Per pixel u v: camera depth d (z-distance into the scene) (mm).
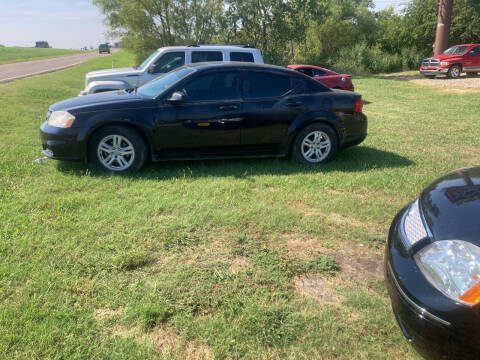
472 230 2021
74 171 5145
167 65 9344
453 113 11273
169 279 2777
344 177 5203
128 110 5031
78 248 3115
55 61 48188
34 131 7664
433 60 22406
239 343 2213
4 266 2820
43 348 2102
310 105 5605
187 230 3518
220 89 5363
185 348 2168
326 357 2141
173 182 4840
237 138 5430
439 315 1824
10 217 3623
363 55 32531
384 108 12422
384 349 2205
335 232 3602
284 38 31266
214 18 30188
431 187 2758
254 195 4457
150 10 29875
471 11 30172
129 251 3078
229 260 3068
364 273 2975
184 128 5199
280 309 2494
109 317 2373
